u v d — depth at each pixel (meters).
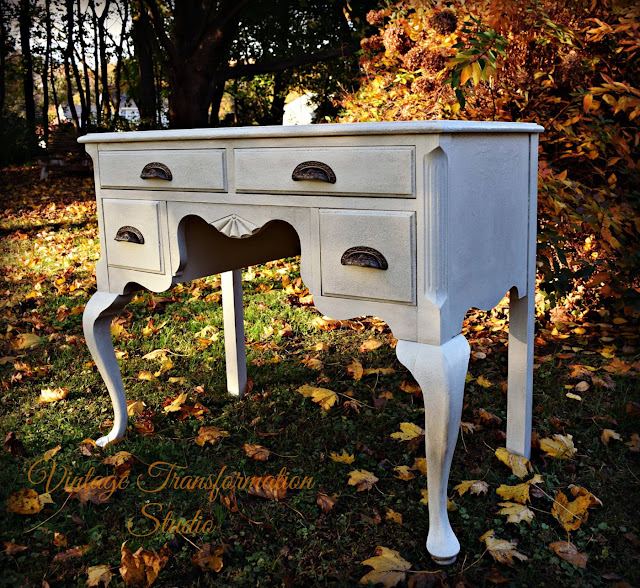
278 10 11.80
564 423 2.33
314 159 1.63
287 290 4.08
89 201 8.55
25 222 7.18
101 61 16.61
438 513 1.66
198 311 3.81
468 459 2.17
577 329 3.18
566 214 2.78
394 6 3.69
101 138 2.11
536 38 3.07
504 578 1.59
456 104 3.14
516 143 1.83
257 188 1.76
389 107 3.83
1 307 3.98
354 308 1.66
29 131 16.23
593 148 2.98
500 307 3.60
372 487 2.01
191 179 1.91
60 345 3.32
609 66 3.15
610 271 2.98
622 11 2.89
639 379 2.67
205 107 10.41
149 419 2.47
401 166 1.49
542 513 1.87
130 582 1.61
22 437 2.36
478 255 1.68
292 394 2.70
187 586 1.62
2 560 1.70
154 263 2.09
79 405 2.63
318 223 1.67
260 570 1.65
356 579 1.63
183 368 2.99
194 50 10.05
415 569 1.64
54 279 4.64
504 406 2.53
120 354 3.15
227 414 2.53
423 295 1.53
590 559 1.67
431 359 1.55
